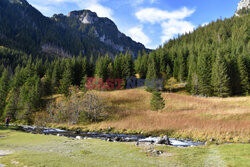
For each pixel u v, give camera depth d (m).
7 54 154.38
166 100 49.69
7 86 63.31
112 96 54.72
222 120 26.19
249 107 35.41
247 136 18.39
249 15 148.62
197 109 38.09
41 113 45.94
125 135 24.48
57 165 7.26
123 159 9.32
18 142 13.62
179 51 94.38
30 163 7.24
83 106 40.94
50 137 16.70
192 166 8.59
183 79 77.12
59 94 61.50
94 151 11.14
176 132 23.00
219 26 142.38
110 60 93.44
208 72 62.00
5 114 46.44
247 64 59.78
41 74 78.06
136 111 41.59
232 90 58.44
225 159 9.62
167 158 10.10
